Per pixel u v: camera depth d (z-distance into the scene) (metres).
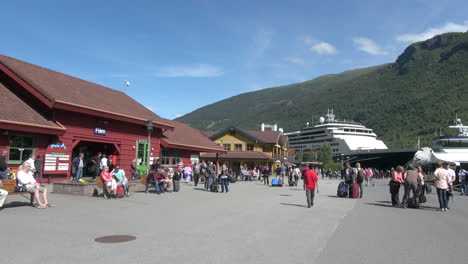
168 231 8.61
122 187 15.23
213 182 20.45
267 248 7.27
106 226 8.92
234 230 9.01
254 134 56.91
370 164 122.62
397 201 15.96
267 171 29.88
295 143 155.12
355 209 14.26
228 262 6.20
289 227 9.68
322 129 140.25
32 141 18.34
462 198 21.75
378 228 9.98
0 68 19.33
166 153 30.09
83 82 24.94
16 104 18.11
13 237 7.43
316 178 14.55
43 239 7.37
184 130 36.81
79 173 18.91
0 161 13.80
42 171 18.56
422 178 16.17
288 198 18.08
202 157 50.53
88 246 6.96
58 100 18.38
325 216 12.02
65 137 19.70
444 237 8.95
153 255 6.47
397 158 112.25
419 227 10.37
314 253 6.99
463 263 6.60
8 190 10.55
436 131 190.62
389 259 6.74
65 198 13.68
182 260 6.21
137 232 8.37
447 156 49.28
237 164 52.81
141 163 25.42
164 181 17.98
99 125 21.98
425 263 6.54
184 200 15.12
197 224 9.66
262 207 13.84
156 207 12.63
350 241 8.16
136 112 25.34
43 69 22.17
